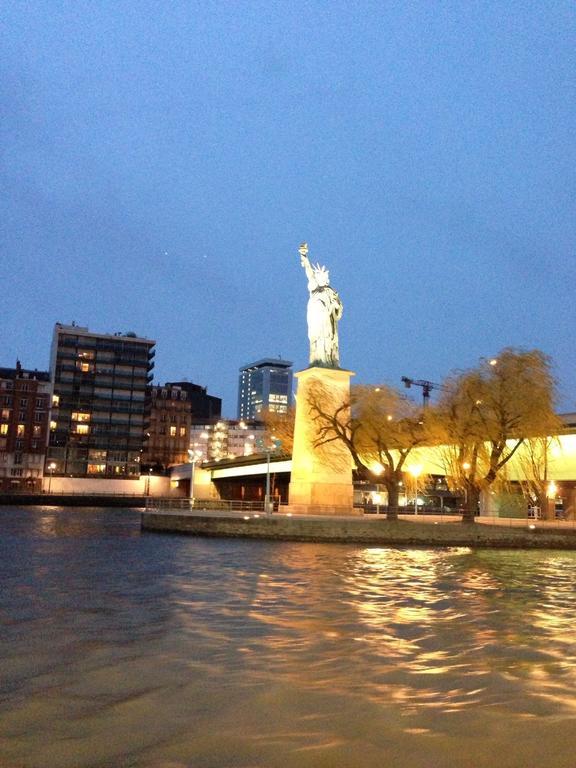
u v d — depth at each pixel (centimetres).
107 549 3578
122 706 912
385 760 735
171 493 14638
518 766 721
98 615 1595
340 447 5272
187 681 1034
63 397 14250
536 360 4556
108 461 14438
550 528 4506
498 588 2262
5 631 1398
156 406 16925
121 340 14788
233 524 4544
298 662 1163
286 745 776
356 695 972
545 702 946
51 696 955
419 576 2573
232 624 1501
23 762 721
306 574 2538
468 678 1073
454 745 780
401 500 10475
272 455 8356
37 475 13412
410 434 4894
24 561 2870
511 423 4541
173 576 2419
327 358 5450
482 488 4750
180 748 764
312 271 5653
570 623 1596
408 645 1317
